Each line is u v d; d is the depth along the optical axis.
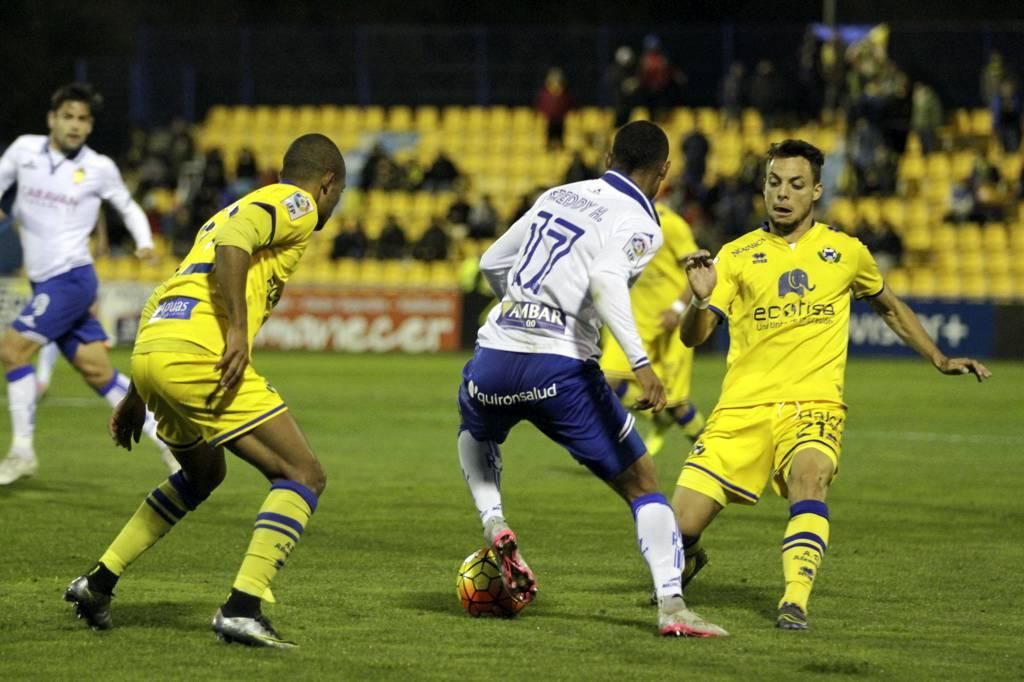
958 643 15.88
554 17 101.44
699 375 58.81
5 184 27.06
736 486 17.55
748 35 87.75
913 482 30.39
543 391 16.14
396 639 15.80
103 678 13.99
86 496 26.81
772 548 22.39
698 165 76.88
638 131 16.56
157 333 15.31
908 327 18.30
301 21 102.25
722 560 21.33
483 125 90.25
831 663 14.84
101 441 36.03
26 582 18.77
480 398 16.61
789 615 16.45
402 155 89.56
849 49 85.38
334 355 68.69
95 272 27.61
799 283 17.64
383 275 77.38
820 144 83.50
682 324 17.80
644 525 16.19
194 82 91.38
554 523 24.62
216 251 14.88
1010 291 75.25
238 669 14.37
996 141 83.06
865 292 18.20
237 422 15.20
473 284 70.44
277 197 15.38
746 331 17.78
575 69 90.06
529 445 36.69
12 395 27.44
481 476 17.25
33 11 95.38
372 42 90.94
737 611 17.62
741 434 17.55
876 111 81.62
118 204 27.75
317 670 14.38
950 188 80.44
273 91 91.75
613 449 16.19
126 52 98.50
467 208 79.50
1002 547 22.59
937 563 21.12
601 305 15.63
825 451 17.06
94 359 27.62
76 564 20.09
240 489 28.00
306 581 19.23
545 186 73.62
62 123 27.02
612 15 100.94
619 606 17.78
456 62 90.88
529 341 16.19
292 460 15.38
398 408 45.25
